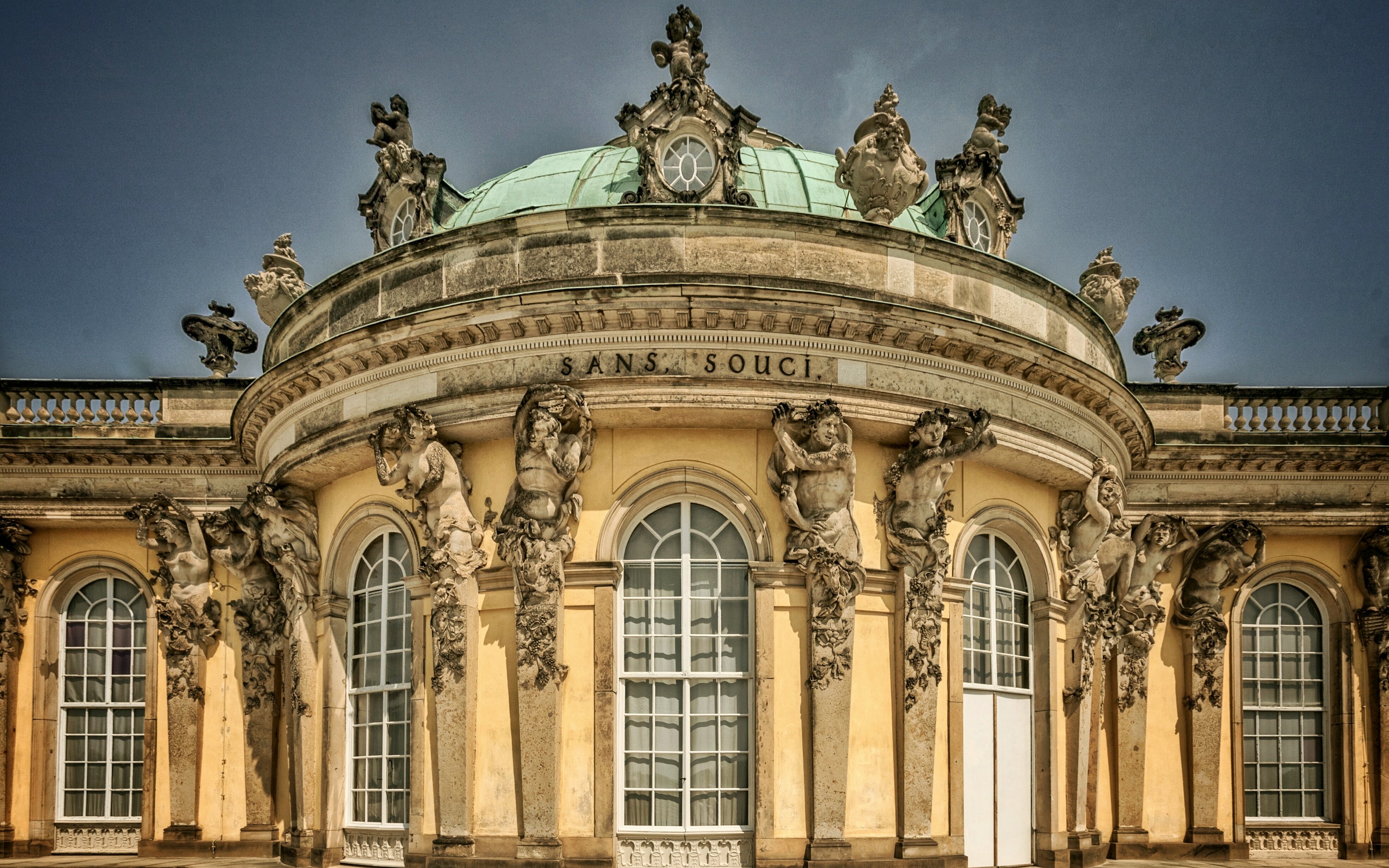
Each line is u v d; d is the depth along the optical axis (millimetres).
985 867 22391
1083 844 24062
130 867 25500
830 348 21000
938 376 21797
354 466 23797
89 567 30156
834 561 20344
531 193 26766
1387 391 30594
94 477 29562
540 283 21859
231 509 27531
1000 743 23125
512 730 20750
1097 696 25328
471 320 21047
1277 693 29797
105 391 31078
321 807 23609
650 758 20781
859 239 22094
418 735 21578
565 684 20609
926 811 20688
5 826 28891
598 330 20797
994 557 23625
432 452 21328
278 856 26797
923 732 20828
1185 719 28859
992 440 21062
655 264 21641
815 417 20328
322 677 24062
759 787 20172
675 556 21344
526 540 20453
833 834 20016
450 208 27672
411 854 21250
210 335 31641
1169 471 29438
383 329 21766
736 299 20438
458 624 21141
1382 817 28688
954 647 21875
